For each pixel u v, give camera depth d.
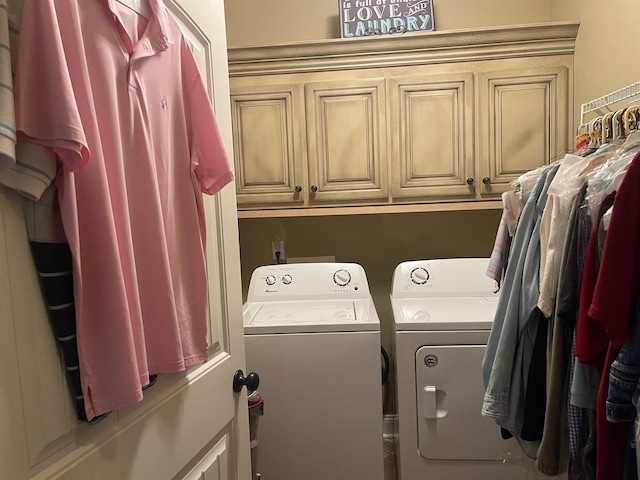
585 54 1.82
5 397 0.49
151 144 0.77
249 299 2.03
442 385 1.65
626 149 1.03
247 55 2.03
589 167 1.11
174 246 0.85
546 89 1.92
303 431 1.69
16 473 0.50
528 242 1.26
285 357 1.68
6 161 0.48
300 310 1.89
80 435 0.61
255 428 1.59
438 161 1.99
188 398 0.89
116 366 0.62
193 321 0.89
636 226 0.84
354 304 1.96
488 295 1.96
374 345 1.66
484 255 2.42
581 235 1.03
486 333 1.63
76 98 0.58
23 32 0.51
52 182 0.56
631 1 1.48
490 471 1.66
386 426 2.45
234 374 1.10
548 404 1.13
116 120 0.66
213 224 1.03
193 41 0.97
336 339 1.67
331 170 2.05
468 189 1.99
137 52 0.73
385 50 1.98
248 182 2.09
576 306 1.04
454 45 1.95
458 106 1.96
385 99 1.99
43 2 0.52
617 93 1.33
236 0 2.43
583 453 1.05
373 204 2.06
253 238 2.53
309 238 2.51
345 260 2.50
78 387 0.59
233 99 2.06
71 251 0.56
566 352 1.10
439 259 2.29
